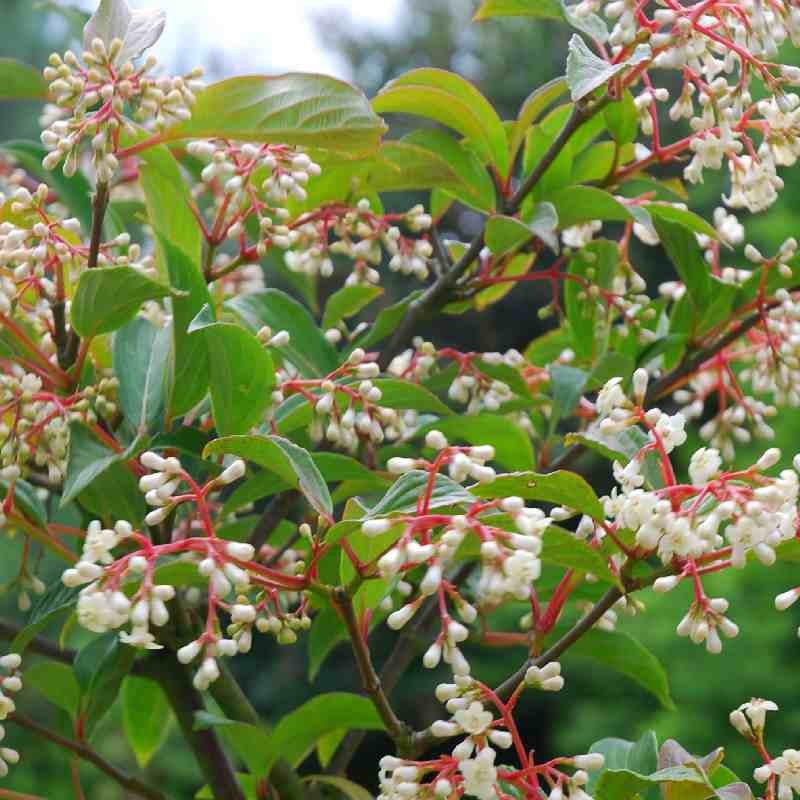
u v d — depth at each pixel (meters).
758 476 0.53
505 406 0.68
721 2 0.59
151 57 0.60
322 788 0.65
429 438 0.52
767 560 0.52
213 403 0.58
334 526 0.52
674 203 0.69
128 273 0.56
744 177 0.63
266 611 0.57
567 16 0.64
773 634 2.15
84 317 0.58
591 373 0.68
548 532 0.54
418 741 0.56
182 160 0.75
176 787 2.26
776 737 2.13
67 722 0.67
